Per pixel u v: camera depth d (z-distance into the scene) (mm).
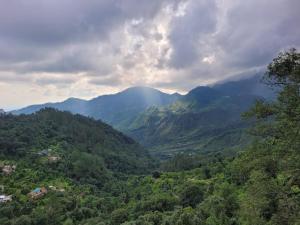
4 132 160250
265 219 26781
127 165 193000
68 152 163750
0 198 102750
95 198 113938
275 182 25250
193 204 93438
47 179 127375
